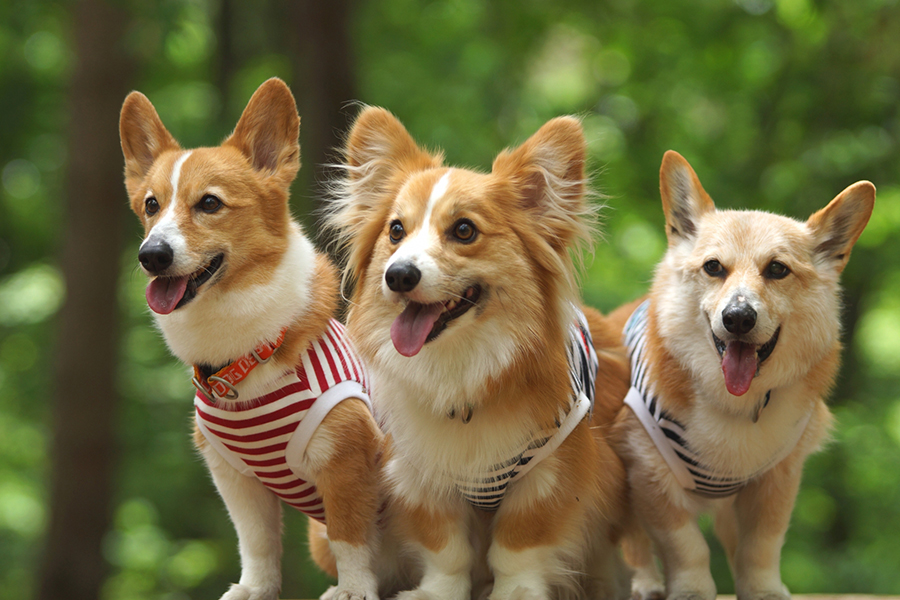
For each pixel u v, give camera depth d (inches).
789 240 142.7
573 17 489.4
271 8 414.9
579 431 144.1
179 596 455.8
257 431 139.6
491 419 138.6
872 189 143.2
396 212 140.8
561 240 144.6
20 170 548.7
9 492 469.1
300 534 321.7
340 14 306.0
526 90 488.1
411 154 154.9
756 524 149.5
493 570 144.6
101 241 344.2
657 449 148.3
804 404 144.3
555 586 149.6
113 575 438.3
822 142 452.8
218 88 427.2
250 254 141.4
